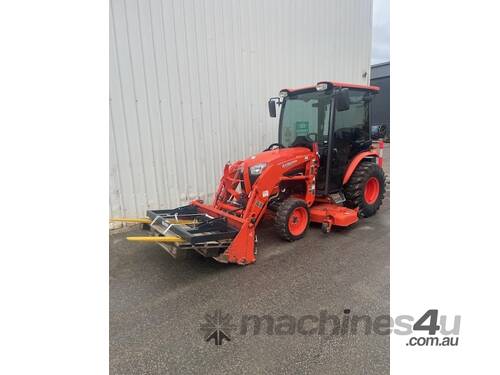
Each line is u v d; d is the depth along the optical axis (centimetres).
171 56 441
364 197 445
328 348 203
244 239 313
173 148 463
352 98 426
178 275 308
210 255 296
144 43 415
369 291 269
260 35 537
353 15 703
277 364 192
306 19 605
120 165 419
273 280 292
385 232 407
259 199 330
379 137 557
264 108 562
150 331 226
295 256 341
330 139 393
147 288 285
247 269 315
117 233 421
